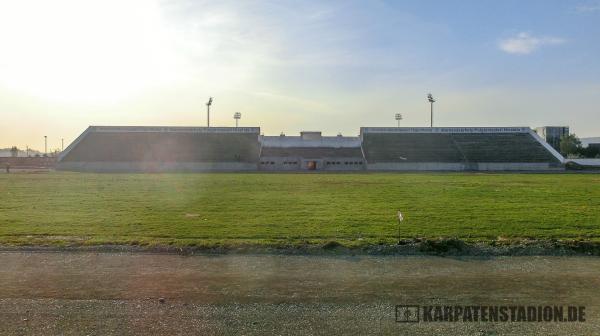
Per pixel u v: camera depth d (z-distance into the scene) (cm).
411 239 1895
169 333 962
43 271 1448
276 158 10556
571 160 11619
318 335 952
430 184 5297
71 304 1133
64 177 6625
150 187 4788
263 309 1102
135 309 1099
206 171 9400
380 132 12619
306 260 1602
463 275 1405
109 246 1792
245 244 1816
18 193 4028
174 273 1428
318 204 3231
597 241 1838
